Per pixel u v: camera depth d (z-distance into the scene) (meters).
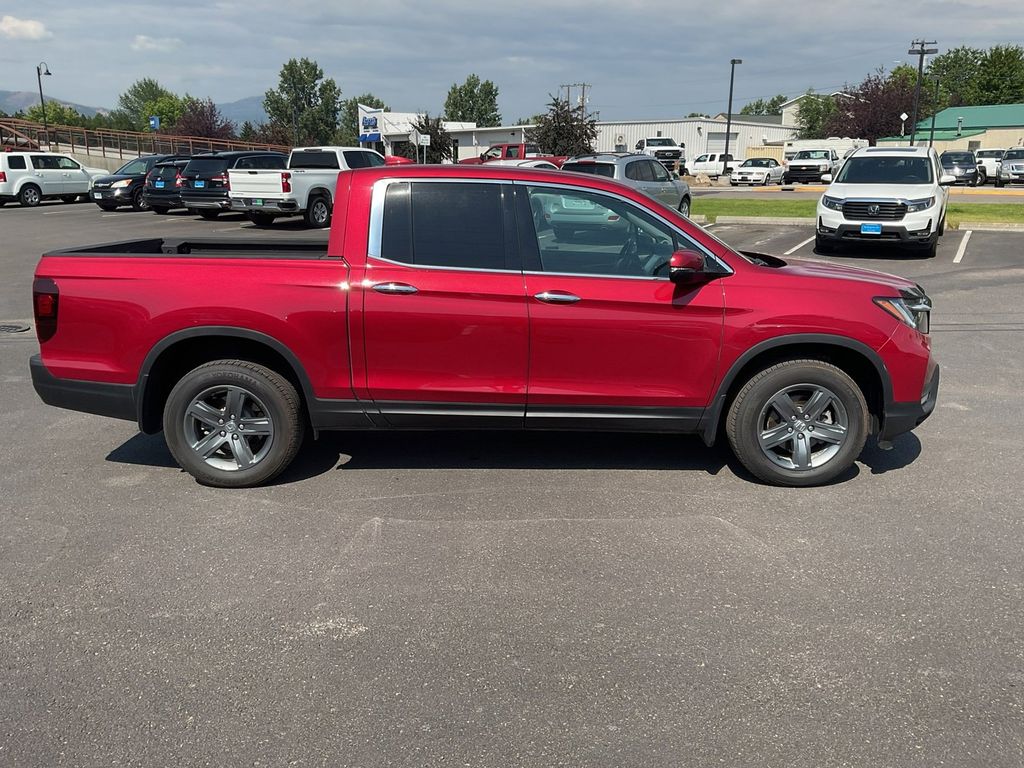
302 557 3.97
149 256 4.68
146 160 26.94
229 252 5.77
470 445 5.55
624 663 3.13
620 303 4.52
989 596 3.58
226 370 4.67
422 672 3.09
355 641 3.29
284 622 3.42
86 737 2.74
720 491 4.76
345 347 4.59
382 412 4.71
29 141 45.09
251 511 4.51
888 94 65.56
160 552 4.03
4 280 12.53
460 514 4.46
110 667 3.12
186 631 3.36
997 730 2.75
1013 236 16.58
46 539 4.17
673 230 4.62
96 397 4.74
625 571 3.83
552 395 4.65
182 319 4.57
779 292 4.59
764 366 4.75
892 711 2.85
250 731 2.77
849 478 4.95
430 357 4.59
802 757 2.63
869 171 14.88
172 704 2.91
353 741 2.72
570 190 4.60
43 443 5.64
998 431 5.76
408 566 3.88
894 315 4.63
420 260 4.58
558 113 40.44
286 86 113.00
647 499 4.65
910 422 4.75
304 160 21.55
